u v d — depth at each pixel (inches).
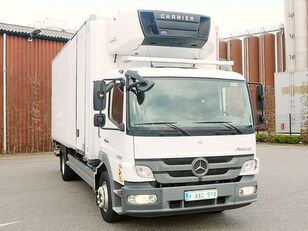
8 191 376.2
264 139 1019.3
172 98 223.0
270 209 288.0
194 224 250.8
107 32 272.5
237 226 245.0
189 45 269.4
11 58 807.7
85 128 290.4
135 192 209.0
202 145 217.8
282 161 599.5
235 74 243.8
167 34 255.8
